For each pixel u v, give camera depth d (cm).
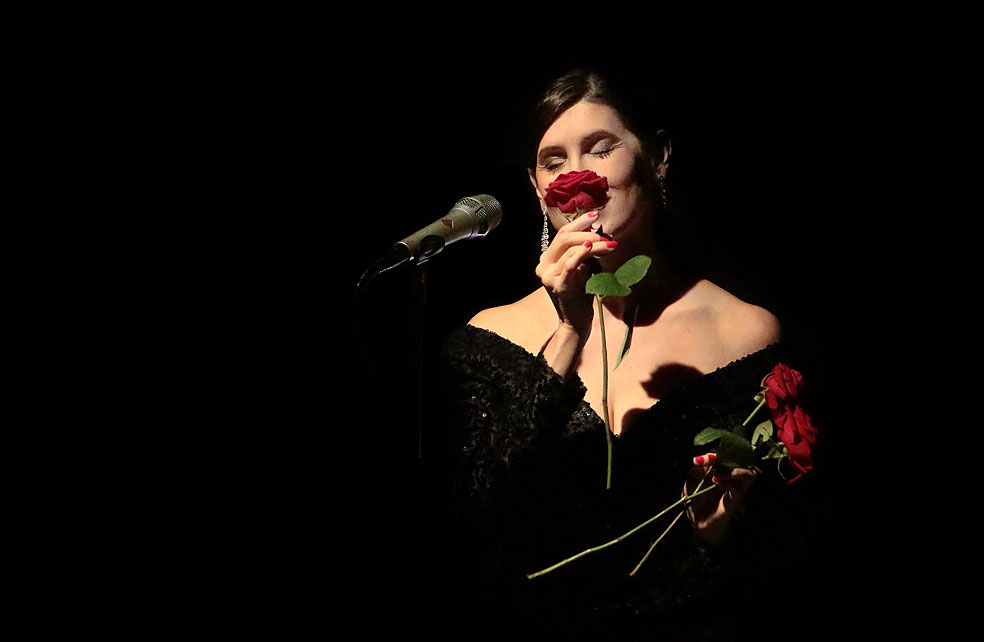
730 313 584
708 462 487
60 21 704
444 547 744
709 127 708
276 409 755
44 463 729
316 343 759
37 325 726
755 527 534
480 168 736
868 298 705
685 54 709
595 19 713
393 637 743
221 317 750
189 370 746
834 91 700
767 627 694
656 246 593
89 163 721
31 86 706
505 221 736
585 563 538
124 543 735
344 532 752
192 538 743
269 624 743
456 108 737
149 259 738
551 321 596
